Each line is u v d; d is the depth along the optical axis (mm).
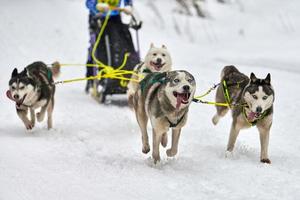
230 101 7500
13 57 14219
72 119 8984
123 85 10281
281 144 7805
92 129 8281
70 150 6949
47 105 8016
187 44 18703
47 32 17641
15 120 8797
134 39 17641
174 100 6027
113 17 10859
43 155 6586
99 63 10062
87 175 5789
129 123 8758
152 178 5816
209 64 15219
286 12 21906
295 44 17516
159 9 23469
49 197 4992
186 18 22562
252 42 18938
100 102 10516
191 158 6777
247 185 5707
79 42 17219
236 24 21781
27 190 5156
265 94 6523
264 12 22594
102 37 10617
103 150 7066
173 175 5992
